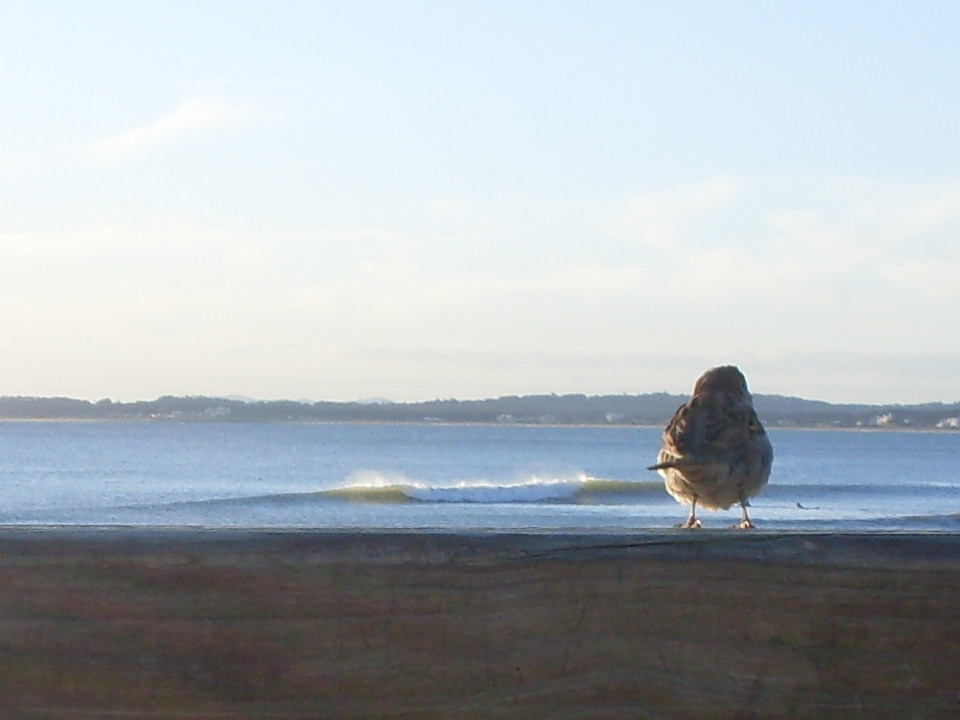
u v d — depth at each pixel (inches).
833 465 4763.8
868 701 125.7
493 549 125.9
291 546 125.5
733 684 125.5
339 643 124.8
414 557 125.5
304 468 3639.3
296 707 124.3
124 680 124.0
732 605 125.9
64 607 124.2
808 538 127.1
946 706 125.5
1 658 123.9
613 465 4042.8
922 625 125.9
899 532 131.7
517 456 5039.4
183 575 124.8
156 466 3703.3
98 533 126.6
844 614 125.9
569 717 125.0
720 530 134.7
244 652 124.6
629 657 125.3
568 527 136.7
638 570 125.6
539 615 125.6
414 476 3112.7
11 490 2369.6
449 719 124.5
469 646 125.1
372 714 124.6
